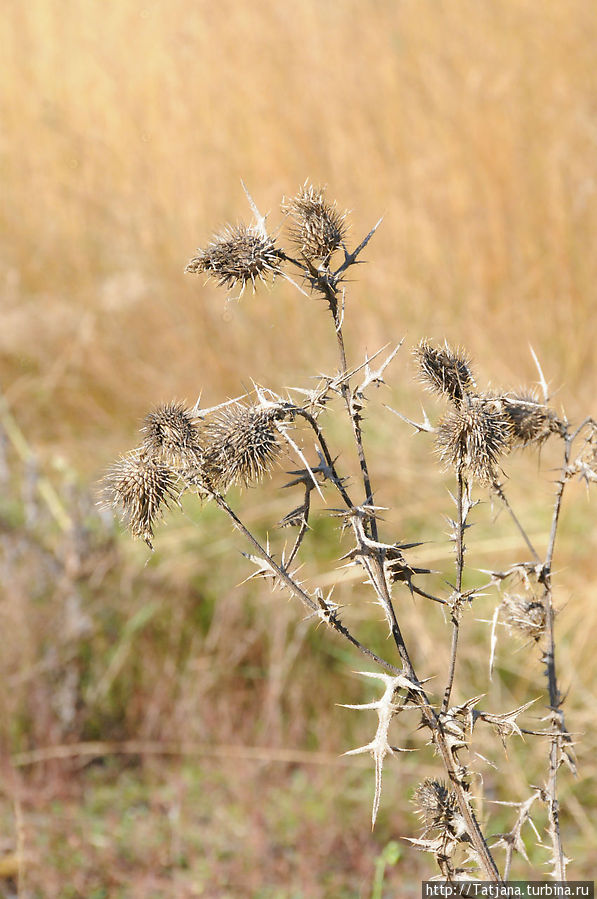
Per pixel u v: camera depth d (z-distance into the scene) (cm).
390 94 1263
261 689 778
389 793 682
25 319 1147
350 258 331
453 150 1205
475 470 336
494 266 1140
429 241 1160
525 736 707
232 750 720
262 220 336
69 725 749
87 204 1288
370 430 989
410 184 1201
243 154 1268
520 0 1334
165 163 1285
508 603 362
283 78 1306
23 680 746
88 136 1329
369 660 779
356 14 1349
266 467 325
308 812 675
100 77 1387
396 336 1080
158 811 688
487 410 341
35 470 832
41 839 661
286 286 1145
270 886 622
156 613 816
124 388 1102
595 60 1260
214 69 1336
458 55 1280
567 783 672
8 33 1466
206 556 863
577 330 1066
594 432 367
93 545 808
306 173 1232
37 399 1086
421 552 847
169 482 326
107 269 1259
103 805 699
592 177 1151
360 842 649
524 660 753
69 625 773
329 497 911
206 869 635
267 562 323
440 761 707
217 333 1143
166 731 744
